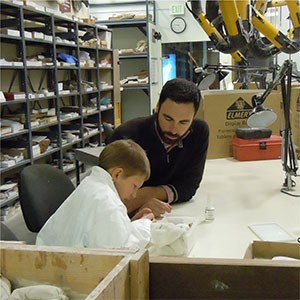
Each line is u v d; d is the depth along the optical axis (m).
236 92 2.68
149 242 1.24
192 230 1.36
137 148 1.52
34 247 0.81
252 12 2.25
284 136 1.95
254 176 2.24
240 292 0.81
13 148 4.22
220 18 2.39
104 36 6.55
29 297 0.76
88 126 6.04
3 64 3.84
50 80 5.31
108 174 1.44
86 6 6.82
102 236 1.24
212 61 7.71
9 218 3.93
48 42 4.67
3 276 0.81
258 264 0.80
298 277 0.78
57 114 4.92
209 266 0.81
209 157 2.71
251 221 1.57
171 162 1.89
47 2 5.33
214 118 2.67
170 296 0.82
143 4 7.77
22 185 1.98
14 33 4.01
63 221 1.36
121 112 7.80
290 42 2.32
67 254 0.78
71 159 5.18
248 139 2.60
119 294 0.71
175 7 7.82
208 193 1.96
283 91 1.91
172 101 1.69
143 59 7.75
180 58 8.15
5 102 3.86
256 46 2.33
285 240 1.37
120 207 1.32
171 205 1.83
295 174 1.96
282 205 1.75
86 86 5.84
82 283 0.78
